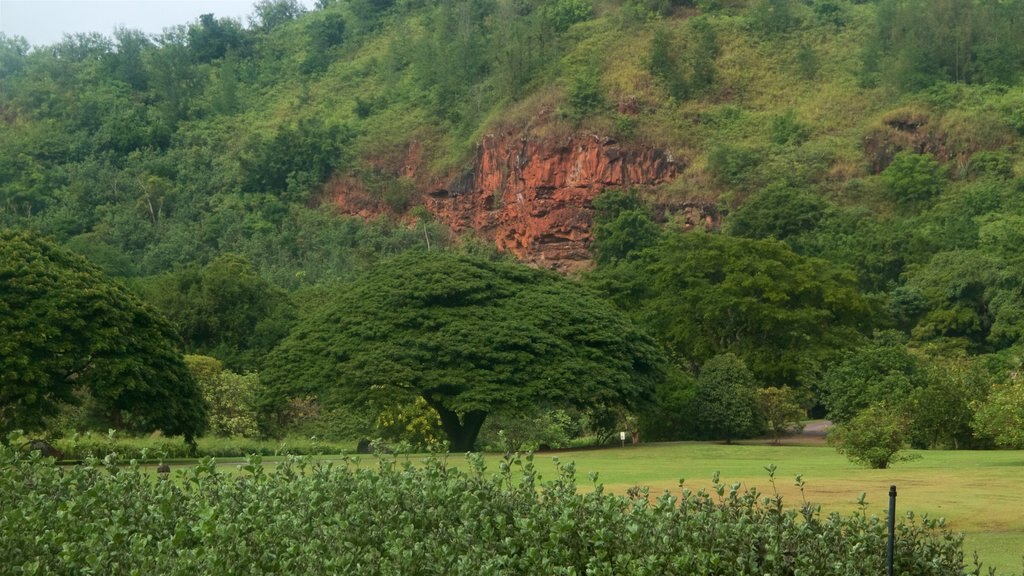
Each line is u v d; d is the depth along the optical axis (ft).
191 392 114.83
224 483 34.22
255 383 153.07
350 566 27.58
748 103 451.94
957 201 350.84
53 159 475.72
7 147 470.80
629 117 429.38
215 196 437.58
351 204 444.96
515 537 29.53
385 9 613.93
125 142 480.23
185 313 203.82
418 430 142.20
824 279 209.67
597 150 416.46
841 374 152.66
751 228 342.85
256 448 125.18
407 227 427.33
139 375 105.70
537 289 161.99
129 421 118.01
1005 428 92.63
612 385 144.77
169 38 616.80
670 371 170.91
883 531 30.58
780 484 73.72
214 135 492.95
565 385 141.38
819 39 493.36
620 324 155.53
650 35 480.64
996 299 241.55
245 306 209.05
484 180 440.04
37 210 427.74
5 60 582.35
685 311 202.18
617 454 132.36
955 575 30.58
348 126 489.67
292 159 454.40
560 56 474.90
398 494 32.09
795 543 29.30
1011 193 345.31
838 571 28.12
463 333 144.77
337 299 158.71
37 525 30.40
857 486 71.36
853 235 326.03
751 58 475.72
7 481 33.19
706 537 28.86
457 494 31.89
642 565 26.76
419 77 520.01
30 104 517.14
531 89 461.37
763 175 392.06
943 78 443.73
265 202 429.79
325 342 147.84
